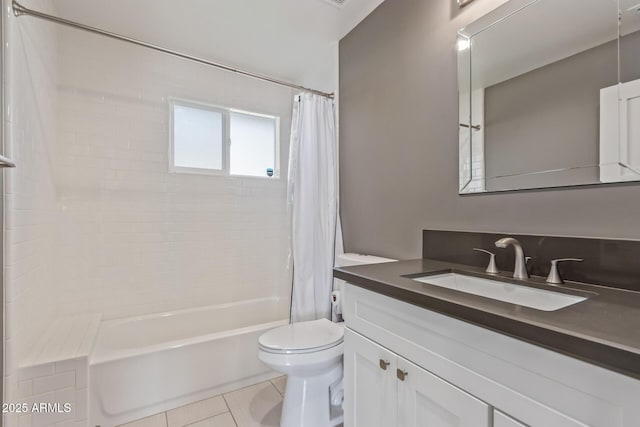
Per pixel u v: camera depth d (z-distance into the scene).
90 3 1.76
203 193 2.45
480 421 0.71
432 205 1.52
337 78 2.21
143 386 1.61
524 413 0.63
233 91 2.57
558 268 1.01
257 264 2.69
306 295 2.04
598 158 0.97
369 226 1.93
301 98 2.12
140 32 2.07
